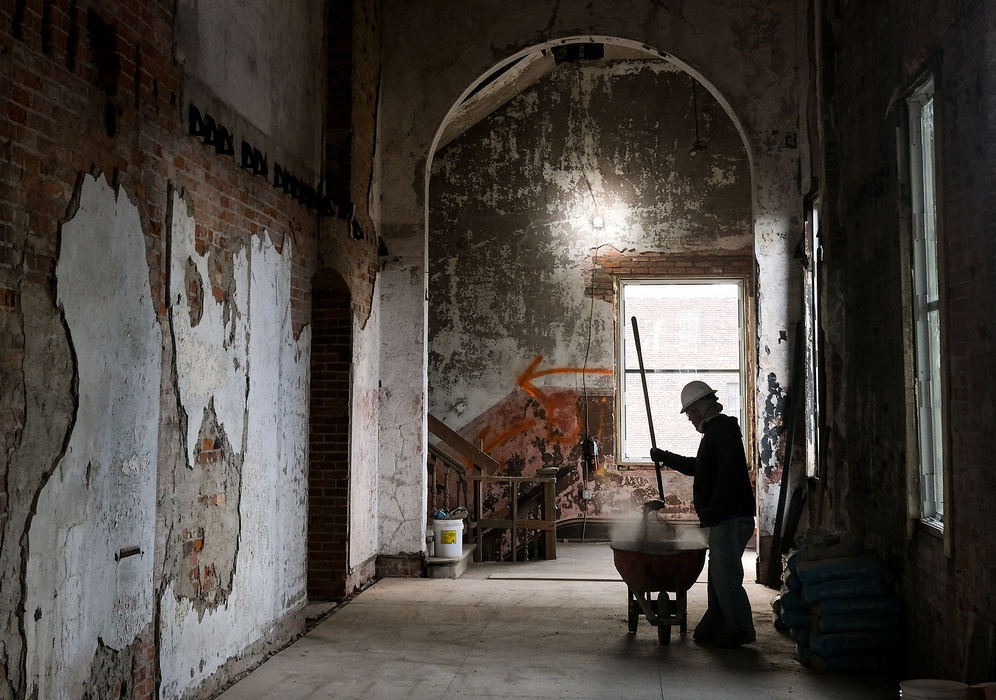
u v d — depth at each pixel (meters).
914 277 4.68
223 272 4.61
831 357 6.15
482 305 10.20
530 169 10.27
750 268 9.98
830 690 4.46
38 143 3.05
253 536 5.01
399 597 6.71
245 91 4.97
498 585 7.20
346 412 6.69
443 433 8.98
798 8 7.35
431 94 7.72
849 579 4.86
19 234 2.95
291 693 4.44
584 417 10.02
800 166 7.27
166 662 3.95
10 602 2.87
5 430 2.86
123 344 3.57
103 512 3.41
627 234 10.14
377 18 7.57
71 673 3.19
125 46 3.57
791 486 7.09
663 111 10.20
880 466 5.22
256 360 5.08
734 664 4.94
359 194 6.98
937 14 4.26
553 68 10.28
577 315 10.12
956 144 4.05
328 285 6.63
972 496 3.89
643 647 5.31
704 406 5.59
